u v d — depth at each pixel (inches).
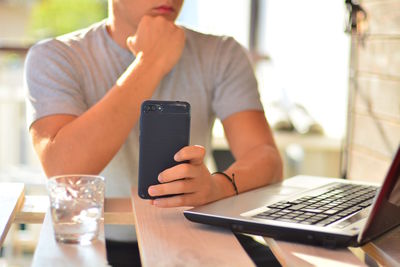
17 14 196.7
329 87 160.4
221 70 73.2
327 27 161.5
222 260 38.4
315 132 161.9
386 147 70.7
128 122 59.6
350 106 82.2
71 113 63.4
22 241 122.0
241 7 182.2
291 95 169.9
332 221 42.9
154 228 45.0
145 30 63.9
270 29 178.7
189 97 72.6
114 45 70.6
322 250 40.3
